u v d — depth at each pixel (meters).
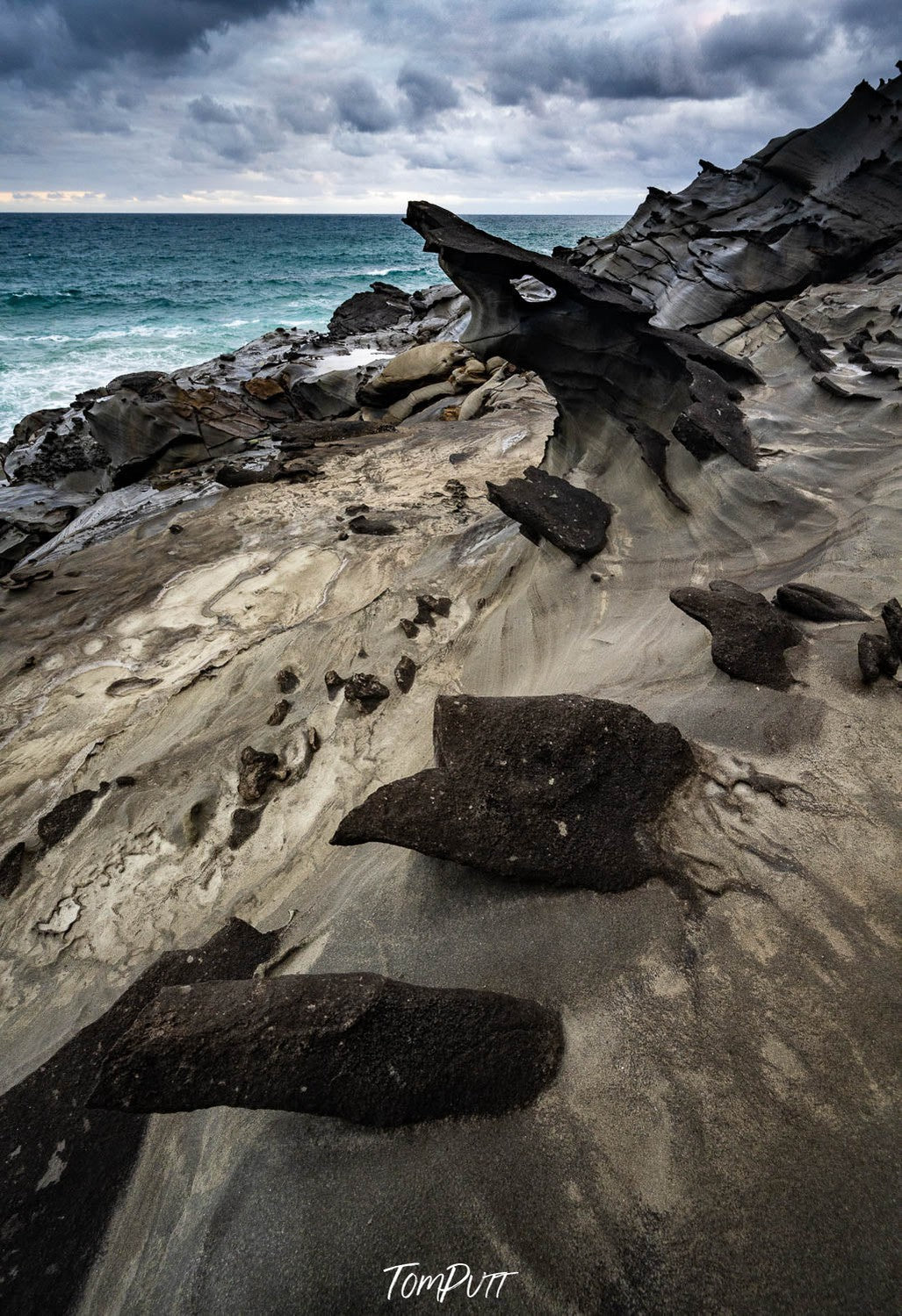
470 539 7.77
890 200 12.61
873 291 10.38
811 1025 1.91
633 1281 1.54
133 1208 2.25
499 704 2.89
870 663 3.04
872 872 2.29
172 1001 1.99
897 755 2.71
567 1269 1.58
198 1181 2.12
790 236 12.81
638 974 2.15
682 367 6.88
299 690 5.99
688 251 13.87
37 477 13.95
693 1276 1.52
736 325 11.95
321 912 3.04
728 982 2.06
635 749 2.78
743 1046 1.91
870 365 7.20
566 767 2.67
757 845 2.48
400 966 2.41
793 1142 1.69
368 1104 1.90
